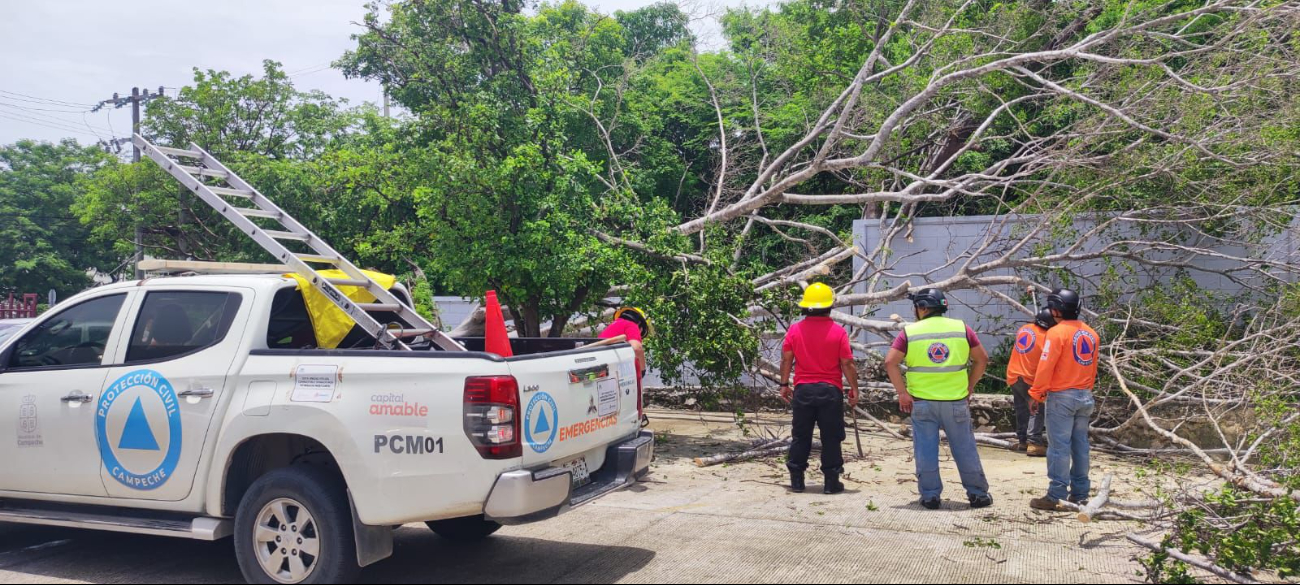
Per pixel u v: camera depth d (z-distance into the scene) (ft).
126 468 16.83
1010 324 38.91
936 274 40.47
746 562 17.52
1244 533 16.93
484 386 14.56
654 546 18.88
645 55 69.51
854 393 25.02
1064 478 21.29
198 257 72.49
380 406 14.88
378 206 52.80
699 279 32.37
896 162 43.60
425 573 17.16
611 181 45.78
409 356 15.06
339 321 18.39
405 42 43.14
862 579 16.33
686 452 32.04
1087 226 36.86
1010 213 36.37
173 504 16.52
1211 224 34.17
